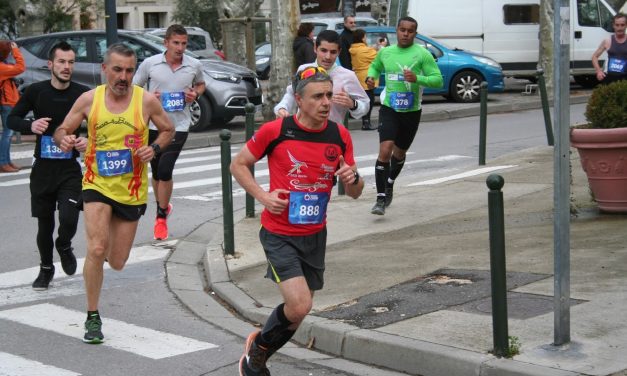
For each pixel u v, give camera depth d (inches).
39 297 311.9
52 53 302.4
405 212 418.9
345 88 337.1
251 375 223.9
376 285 298.2
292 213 213.3
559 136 225.3
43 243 316.5
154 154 263.9
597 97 365.7
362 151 626.2
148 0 1908.2
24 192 502.9
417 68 390.3
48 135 304.3
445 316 260.7
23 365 244.4
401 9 988.6
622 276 282.7
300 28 708.0
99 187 259.8
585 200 398.9
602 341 231.3
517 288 280.5
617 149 357.7
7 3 1186.0
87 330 262.8
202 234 402.0
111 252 266.8
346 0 1181.1
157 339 267.9
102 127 257.3
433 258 327.3
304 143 212.4
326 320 264.1
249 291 309.7
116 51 255.3
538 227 363.3
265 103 809.5
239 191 496.7
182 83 383.9
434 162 580.7
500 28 971.3
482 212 409.4
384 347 241.9
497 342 225.6
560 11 223.6
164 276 342.0
